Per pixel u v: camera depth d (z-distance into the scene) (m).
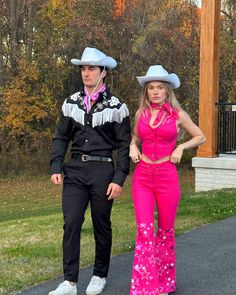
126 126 4.14
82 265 5.07
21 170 26.00
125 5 23.92
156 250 4.16
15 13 26.33
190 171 24.70
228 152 11.80
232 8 27.14
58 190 22.16
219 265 5.09
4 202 19.69
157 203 4.04
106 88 4.16
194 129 4.07
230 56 23.66
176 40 22.61
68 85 24.81
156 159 3.96
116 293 4.29
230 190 10.45
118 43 23.55
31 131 25.58
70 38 23.30
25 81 25.06
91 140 4.09
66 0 23.97
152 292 3.87
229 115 11.81
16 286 4.45
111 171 4.12
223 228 6.77
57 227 7.20
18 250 5.70
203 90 11.26
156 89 3.97
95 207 4.13
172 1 23.27
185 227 6.80
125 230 6.70
